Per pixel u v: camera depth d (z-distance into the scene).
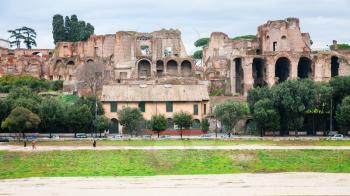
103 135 126.00
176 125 126.12
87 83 162.88
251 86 165.62
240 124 132.50
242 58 167.75
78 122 123.06
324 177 80.69
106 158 93.75
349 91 129.62
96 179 79.56
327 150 97.81
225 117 119.62
